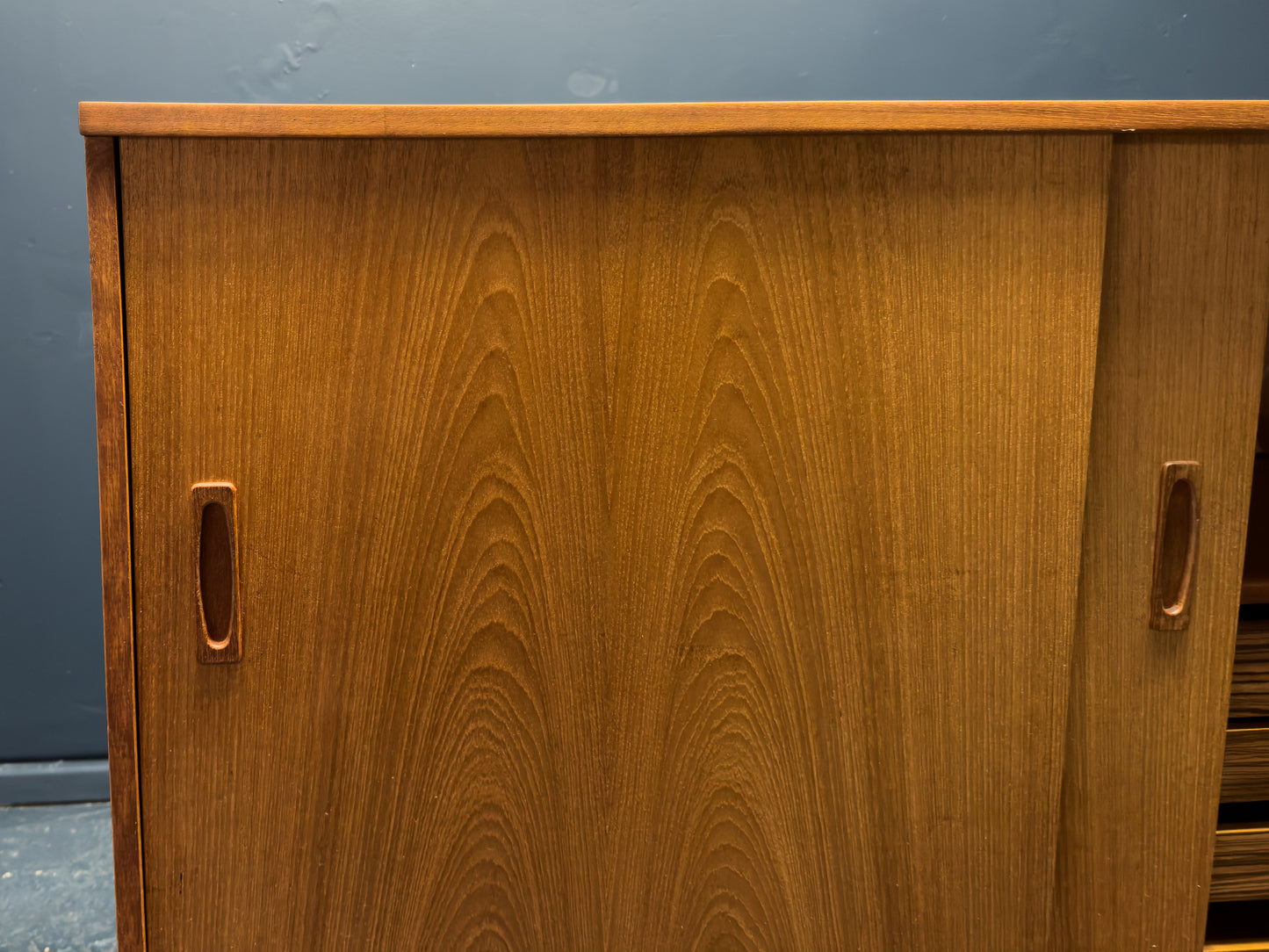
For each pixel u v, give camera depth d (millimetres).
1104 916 667
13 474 1225
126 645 590
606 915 639
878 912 648
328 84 1203
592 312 594
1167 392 626
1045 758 645
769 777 634
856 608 625
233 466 586
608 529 610
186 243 568
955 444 616
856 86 1250
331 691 608
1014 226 601
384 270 582
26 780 1251
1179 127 593
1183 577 643
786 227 595
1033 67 1259
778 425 609
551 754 625
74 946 974
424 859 626
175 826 608
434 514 602
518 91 1224
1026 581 629
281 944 624
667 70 1233
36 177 1185
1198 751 659
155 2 1169
